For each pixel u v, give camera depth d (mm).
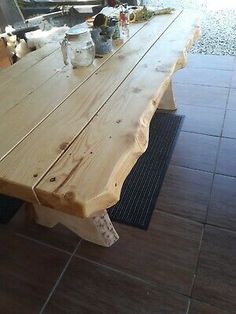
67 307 1048
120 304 1039
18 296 1092
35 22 2604
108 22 1384
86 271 1146
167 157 1633
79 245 1240
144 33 1513
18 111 966
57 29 2273
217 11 3654
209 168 1540
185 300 1029
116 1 1947
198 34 1592
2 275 1158
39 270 1165
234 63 2520
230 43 2875
